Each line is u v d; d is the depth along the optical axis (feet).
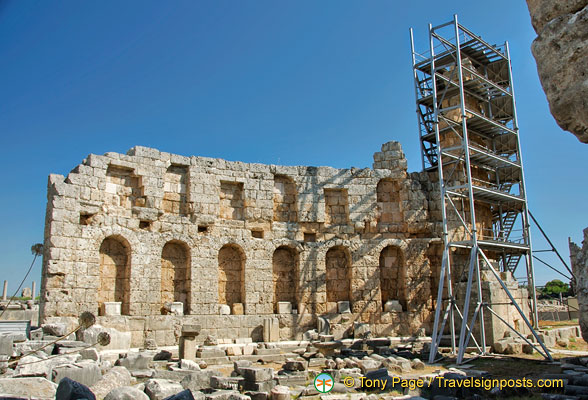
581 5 23.39
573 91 22.95
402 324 112.47
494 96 122.11
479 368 77.97
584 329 25.41
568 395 55.31
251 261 109.81
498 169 120.37
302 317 109.81
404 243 116.98
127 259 99.30
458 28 104.94
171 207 106.32
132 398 47.75
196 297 103.09
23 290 174.40
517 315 104.53
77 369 58.49
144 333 94.73
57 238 89.86
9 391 49.03
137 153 102.78
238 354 91.04
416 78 123.44
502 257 121.60
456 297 106.22
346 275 117.91
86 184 95.45
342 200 120.47
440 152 100.83
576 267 26.50
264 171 114.93
